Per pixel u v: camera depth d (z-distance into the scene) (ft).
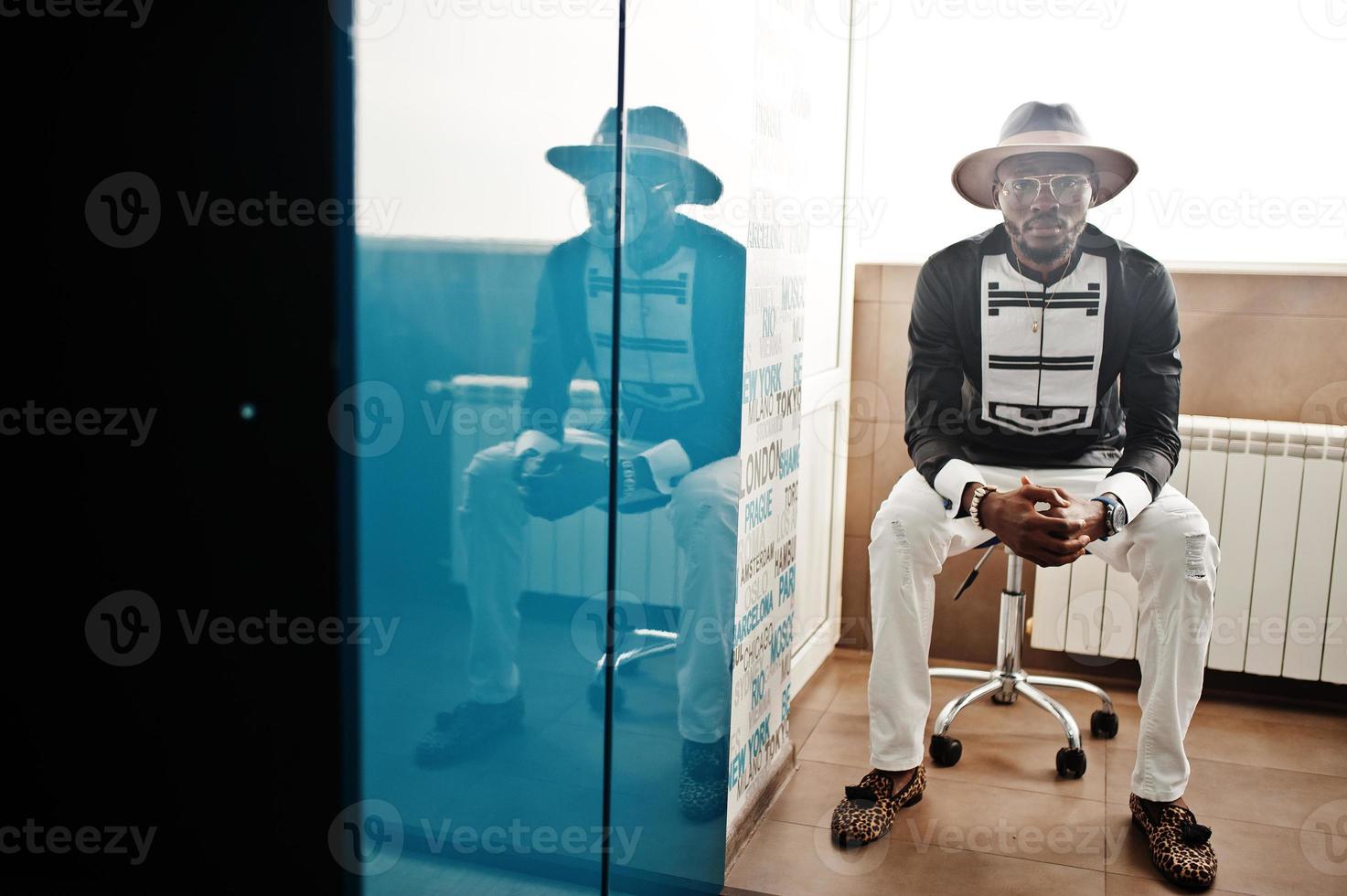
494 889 4.02
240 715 3.31
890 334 10.66
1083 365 7.95
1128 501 7.13
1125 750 8.67
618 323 4.59
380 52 3.10
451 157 3.42
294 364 3.13
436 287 3.41
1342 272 9.32
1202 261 9.95
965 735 8.96
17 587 3.38
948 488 7.45
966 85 10.41
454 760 3.71
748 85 6.18
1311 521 9.30
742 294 6.21
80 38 3.18
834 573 10.89
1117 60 10.03
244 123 3.07
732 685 6.65
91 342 3.28
